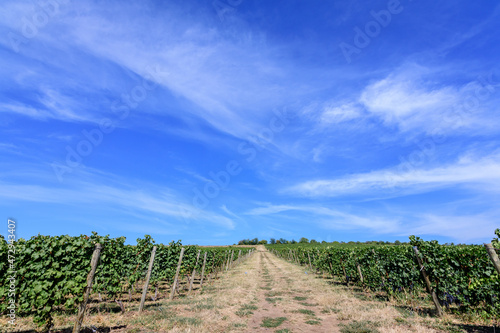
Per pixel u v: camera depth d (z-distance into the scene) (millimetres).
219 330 6516
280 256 47688
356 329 6324
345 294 11117
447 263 7582
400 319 6930
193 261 14539
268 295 11844
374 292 11602
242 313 8117
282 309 9047
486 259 6918
